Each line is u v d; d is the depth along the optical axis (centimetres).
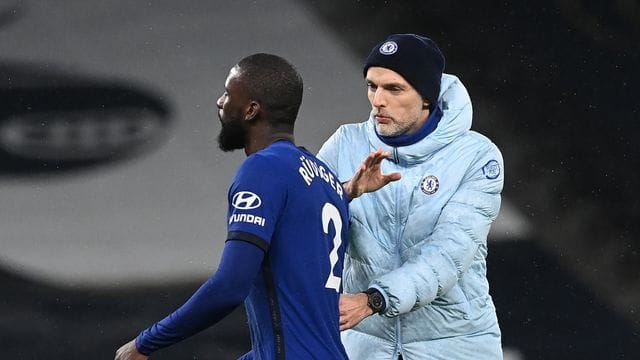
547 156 1866
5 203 1819
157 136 1855
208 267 1820
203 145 1852
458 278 952
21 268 1802
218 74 1873
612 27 1889
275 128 816
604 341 1797
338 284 826
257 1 1894
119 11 1884
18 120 1844
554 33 1895
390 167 992
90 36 1877
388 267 993
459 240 946
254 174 768
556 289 1825
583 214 1842
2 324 1780
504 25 1905
